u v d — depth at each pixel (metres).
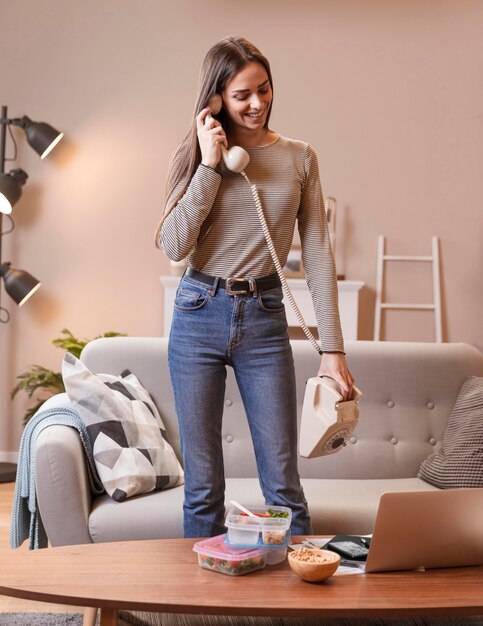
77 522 2.41
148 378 2.99
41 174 5.33
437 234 5.26
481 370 3.10
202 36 5.28
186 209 2.05
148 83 5.30
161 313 5.31
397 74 5.25
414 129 5.25
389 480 2.86
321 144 5.29
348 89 5.27
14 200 5.00
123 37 5.29
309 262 2.23
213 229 2.12
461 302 5.26
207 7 5.27
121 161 5.32
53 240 5.35
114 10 5.29
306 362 3.00
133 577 1.68
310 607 1.55
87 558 1.80
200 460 2.12
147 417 2.79
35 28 5.31
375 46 5.25
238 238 2.12
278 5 5.27
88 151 5.33
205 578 1.69
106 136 5.33
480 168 5.23
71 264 5.35
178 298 2.17
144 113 5.30
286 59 5.28
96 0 5.29
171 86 5.29
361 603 1.58
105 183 5.33
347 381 2.11
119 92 5.31
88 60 5.31
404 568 1.78
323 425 2.00
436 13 5.22
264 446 2.14
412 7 5.23
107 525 2.41
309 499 2.55
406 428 2.99
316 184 2.21
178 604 1.55
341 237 5.30
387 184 5.28
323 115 5.28
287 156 2.16
